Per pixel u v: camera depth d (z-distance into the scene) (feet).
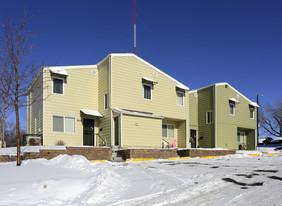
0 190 19.38
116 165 37.96
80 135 59.98
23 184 21.03
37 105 60.34
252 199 18.43
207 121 82.94
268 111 149.59
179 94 74.23
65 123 58.18
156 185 23.27
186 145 72.64
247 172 30.45
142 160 47.06
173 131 75.05
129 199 18.94
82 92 61.93
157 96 68.18
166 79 71.15
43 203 17.31
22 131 128.47
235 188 21.95
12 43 32.65
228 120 83.61
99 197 19.11
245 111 90.74
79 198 19.11
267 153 68.64
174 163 41.37
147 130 59.98
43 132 54.60
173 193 20.47
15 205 16.61
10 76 32.63
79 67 62.13
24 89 34.40
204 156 56.95
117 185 23.00
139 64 65.41
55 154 42.24
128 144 56.18
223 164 39.78
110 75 59.47
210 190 21.36
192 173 29.60
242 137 93.97
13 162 37.63
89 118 62.44
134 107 62.59
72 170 29.01
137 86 64.08
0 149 47.52
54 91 57.52
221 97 82.53
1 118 63.57
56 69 57.26
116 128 57.52
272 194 19.60
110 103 58.54
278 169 33.09
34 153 40.50
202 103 85.56
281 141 123.54
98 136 62.75
